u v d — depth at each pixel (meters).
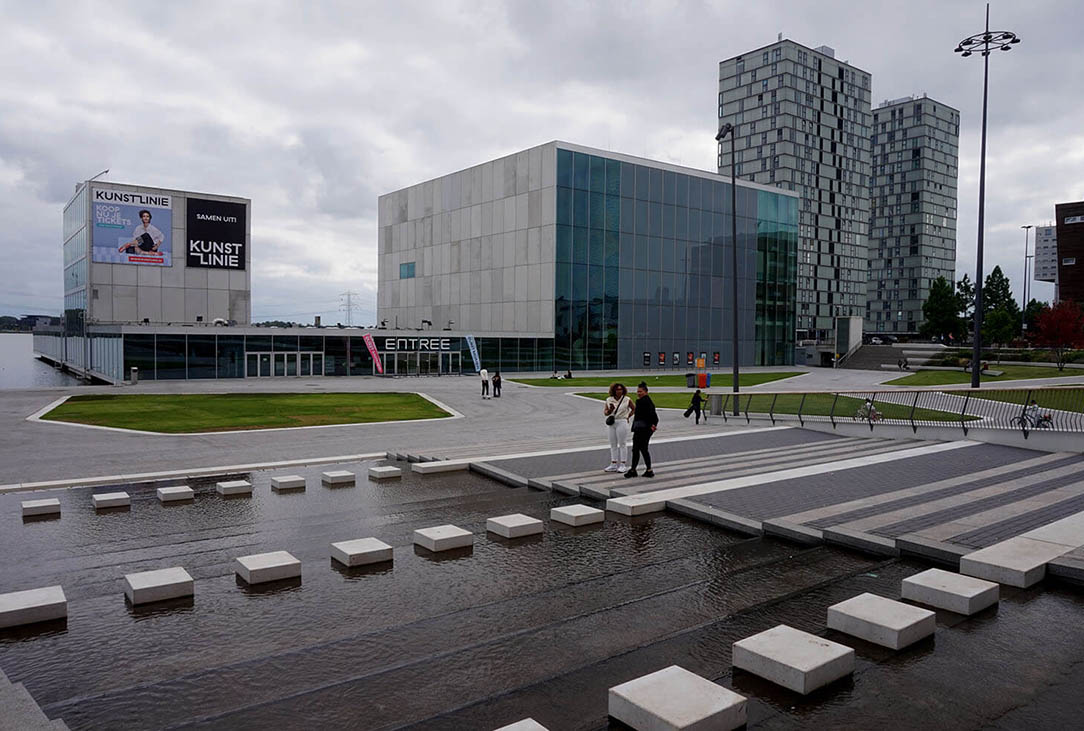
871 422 19.73
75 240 60.47
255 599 6.78
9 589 7.19
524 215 59.22
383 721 4.35
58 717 4.49
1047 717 4.22
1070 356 59.22
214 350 45.97
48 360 93.69
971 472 12.80
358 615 6.36
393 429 23.11
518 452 16.20
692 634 5.63
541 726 3.97
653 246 62.41
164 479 13.74
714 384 47.56
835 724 4.16
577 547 8.49
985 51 29.20
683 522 9.67
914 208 138.62
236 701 4.70
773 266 71.25
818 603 6.29
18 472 14.46
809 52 118.50
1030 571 6.54
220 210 56.94
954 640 5.38
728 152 124.44
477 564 7.87
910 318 140.00
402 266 74.00
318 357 49.62
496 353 55.56
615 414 13.20
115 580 7.44
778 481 11.81
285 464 15.32
